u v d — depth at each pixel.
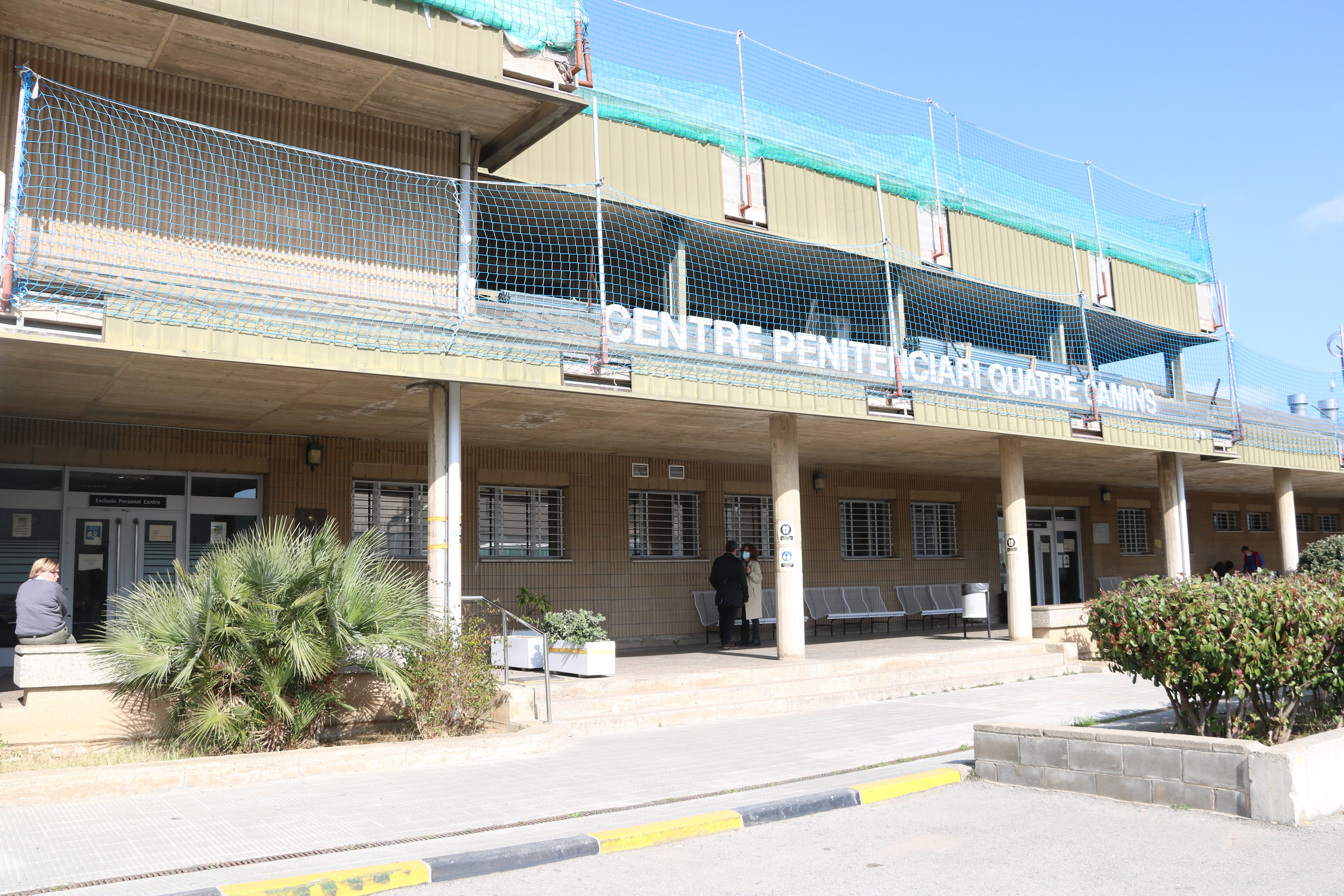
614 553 16.48
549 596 15.63
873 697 12.38
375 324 9.72
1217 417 18.84
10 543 11.99
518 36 10.50
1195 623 7.48
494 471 15.39
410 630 9.14
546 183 12.27
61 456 12.13
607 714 10.55
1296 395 20.83
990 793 7.34
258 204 10.27
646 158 13.41
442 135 11.41
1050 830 6.25
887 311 15.95
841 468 19.55
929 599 20.66
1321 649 7.56
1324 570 14.81
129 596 9.69
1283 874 5.25
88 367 9.27
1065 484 23.59
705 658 14.27
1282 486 20.67
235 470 13.25
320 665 8.53
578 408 12.15
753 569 16.73
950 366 14.61
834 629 19.38
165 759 8.08
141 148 9.71
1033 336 17.95
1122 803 6.89
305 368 9.34
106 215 9.41
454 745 8.44
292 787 7.39
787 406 12.64
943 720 10.52
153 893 4.90
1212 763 6.55
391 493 14.59
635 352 11.42
